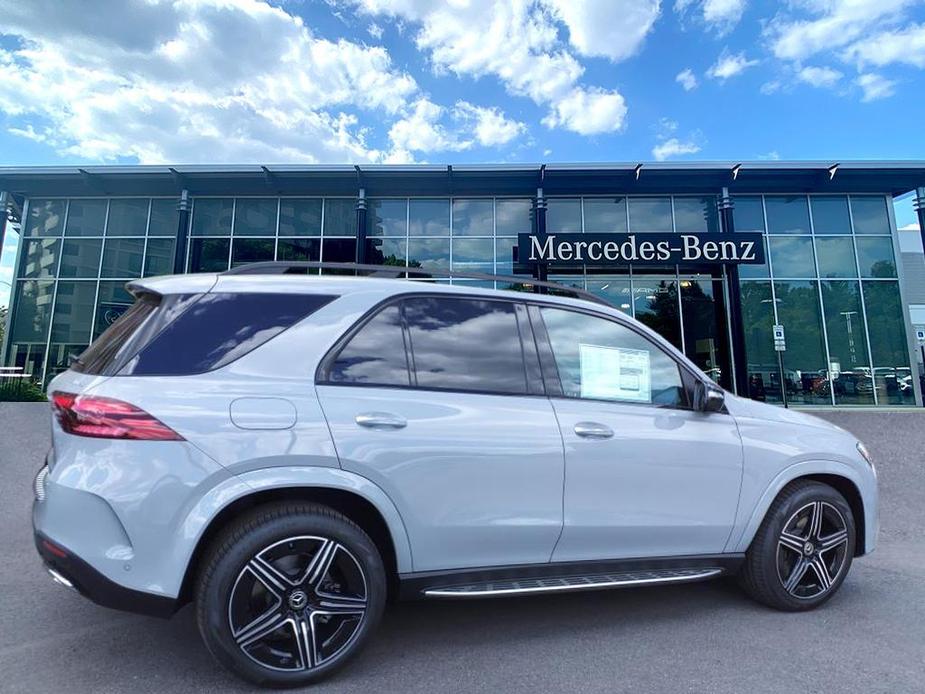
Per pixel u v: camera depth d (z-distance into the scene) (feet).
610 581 10.98
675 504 11.54
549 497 10.64
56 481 8.69
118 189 62.18
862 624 12.02
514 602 13.19
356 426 9.62
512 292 11.82
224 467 8.86
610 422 11.31
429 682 9.56
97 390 8.89
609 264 58.03
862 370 60.18
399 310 10.83
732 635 11.45
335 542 9.44
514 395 10.97
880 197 61.93
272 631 9.07
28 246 64.59
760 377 60.03
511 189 60.80
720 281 61.11
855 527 13.41
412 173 57.31
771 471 12.37
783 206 61.93
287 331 10.00
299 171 57.31
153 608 8.64
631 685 9.51
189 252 63.00
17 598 12.95
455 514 10.07
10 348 63.36
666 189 60.49
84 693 9.10
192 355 9.43
